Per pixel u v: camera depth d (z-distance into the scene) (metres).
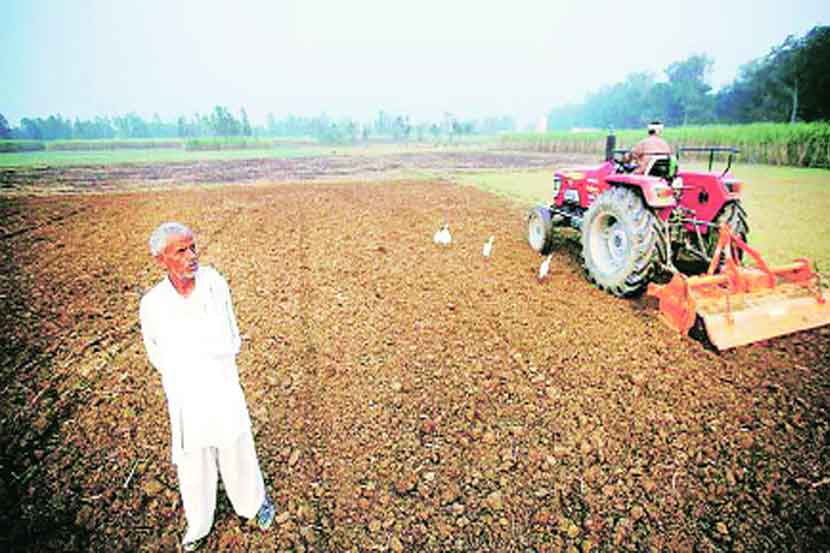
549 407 3.37
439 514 2.51
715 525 2.41
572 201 7.11
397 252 7.42
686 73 86.06
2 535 2.40
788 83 43.56
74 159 36.41
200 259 7.18
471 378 3.75
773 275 4.36
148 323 2.14
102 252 7.71
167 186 17.27
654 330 4.52
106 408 3.45
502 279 6.06
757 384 3.60
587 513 2.50
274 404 3.44
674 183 5.39
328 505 2.59
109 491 2.69
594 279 5.70
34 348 4.37
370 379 3.75
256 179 19.69
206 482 2.31
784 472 2.74
